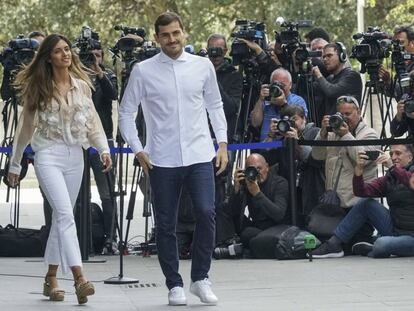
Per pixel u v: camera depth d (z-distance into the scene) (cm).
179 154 1041
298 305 1045
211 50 1512
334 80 1554
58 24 3756
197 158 1043
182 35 1048
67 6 3775
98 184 1552
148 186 1512
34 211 2330
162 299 1100
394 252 1380
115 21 3831
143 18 3862
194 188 1045
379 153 1393
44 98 1060
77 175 1080
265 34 1572
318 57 1602
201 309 1030
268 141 1456
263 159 1436
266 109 1512
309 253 1377
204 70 1057
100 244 1550
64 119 1065
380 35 1561
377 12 3875
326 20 3659
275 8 3681
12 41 1517
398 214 1391
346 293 1115
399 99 1545
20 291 1168
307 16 3656
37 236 1515
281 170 1457
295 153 1440
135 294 1141
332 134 1443
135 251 1566
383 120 1588
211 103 1072
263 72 1561
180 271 1323
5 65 1519
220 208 1452
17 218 1612
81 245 1441
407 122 1452
